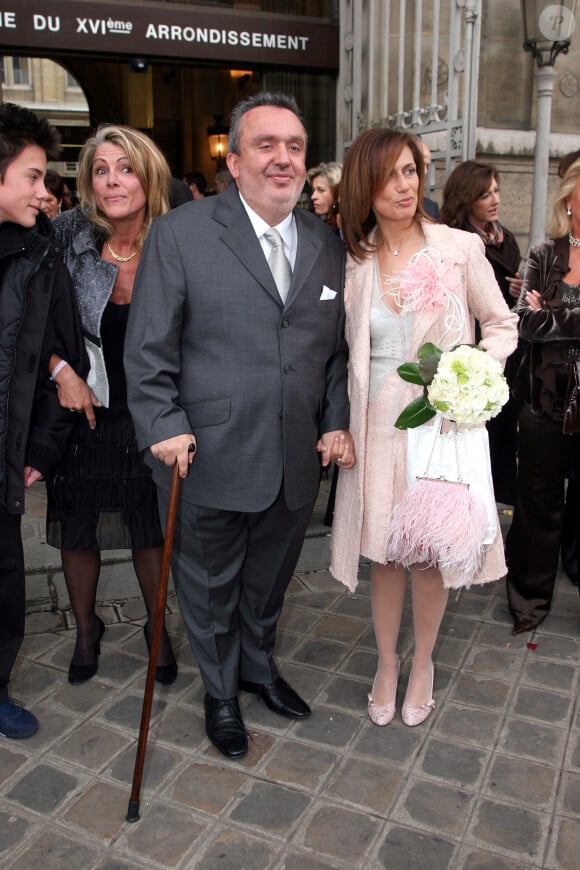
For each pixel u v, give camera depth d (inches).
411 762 88.0
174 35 186.5
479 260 86.7
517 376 113.5
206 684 92.2
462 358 76.5
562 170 116.4
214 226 80.9
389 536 84.3
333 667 107.4
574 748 90.1
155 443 78.5
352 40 195.6
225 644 91.5
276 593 94.2
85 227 92.5
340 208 87.6
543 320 104.7
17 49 180.7
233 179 84.7
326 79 207.8
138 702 99.2
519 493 114.0
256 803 81.6
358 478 88.3
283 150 77.6
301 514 88.6
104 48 182.7
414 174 83.0
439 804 81.4
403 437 86.7
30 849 75.7
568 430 106.1
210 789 83.7
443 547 78.9
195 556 87.6
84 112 439.5
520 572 116.6
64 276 88.3
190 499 84.6
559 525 114.1
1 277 84.1
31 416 91.1
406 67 187.2
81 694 100.9
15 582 89.9
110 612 122.2
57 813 80.3
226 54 192.1
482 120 188.9
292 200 80.0
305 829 78.1
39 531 145.6
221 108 351.3
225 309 80.3
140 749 78.1
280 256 83.0
